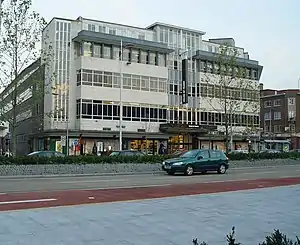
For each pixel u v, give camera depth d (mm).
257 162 35031
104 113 49781
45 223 8727
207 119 58875
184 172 25062
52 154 28734
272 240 4516
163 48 54969
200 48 60656
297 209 10734
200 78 58812
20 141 62438
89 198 13406
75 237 7457
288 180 21297
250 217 9547
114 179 21891
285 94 89062
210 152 26547
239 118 58781
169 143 55906
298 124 87312
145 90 53344
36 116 39594
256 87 46094
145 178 22656
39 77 29594
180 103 57094
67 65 49562
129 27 55219
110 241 7160
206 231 8008
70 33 50312
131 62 52406
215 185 18359
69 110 49188
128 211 10320
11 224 8617
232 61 38906
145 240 7238
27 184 18766
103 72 50156
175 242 7109
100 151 47562
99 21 52844
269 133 85062
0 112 29125
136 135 51906
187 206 11195
